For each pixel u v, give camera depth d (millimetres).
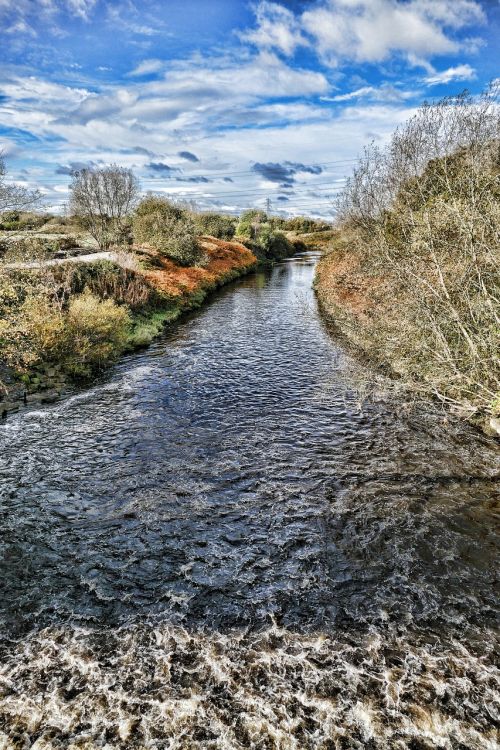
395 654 4945
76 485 8133
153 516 7301
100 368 14695
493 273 8977
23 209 14578
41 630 5238
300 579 6027
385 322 12930
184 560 6379
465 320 9836
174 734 4156
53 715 4297
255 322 22516
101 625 5324
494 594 5730
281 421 10828
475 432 9883
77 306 14750
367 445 9570
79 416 11047
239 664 4832
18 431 10156
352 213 20141
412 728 4195
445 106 12125
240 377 14109
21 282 13477
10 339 12305
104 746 4047
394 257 11789
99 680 4641
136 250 29328
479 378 9570
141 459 9047
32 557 6402
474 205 8695
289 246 69250
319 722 4250
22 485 8102
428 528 6949
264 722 4258
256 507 7531
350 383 13328
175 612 5520
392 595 5742
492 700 4441
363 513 7336
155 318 21188
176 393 12695
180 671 4750
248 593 5812
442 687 4566
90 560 6363
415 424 10508
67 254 23875
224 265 38531
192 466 8789
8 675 4668
